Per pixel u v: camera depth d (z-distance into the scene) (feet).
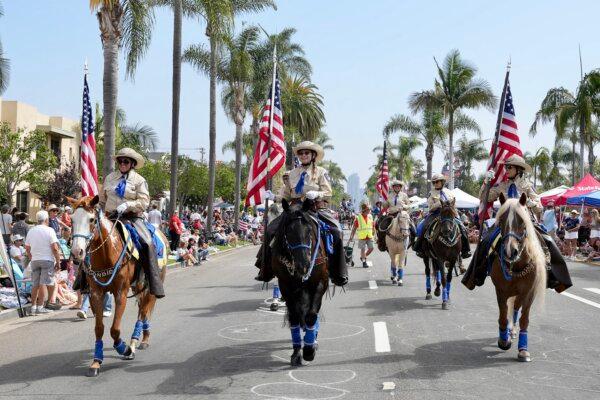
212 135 116.47
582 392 21.62
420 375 23.93
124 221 27.43
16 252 48.44
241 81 133.80
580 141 128.16
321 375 24.18
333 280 27.86
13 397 21.72
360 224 70.79
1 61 96.89
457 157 266.98
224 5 94.73
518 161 30.83
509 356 26.94
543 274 26.27
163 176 200.44
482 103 159.33
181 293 50.21
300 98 177.47
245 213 146.30
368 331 32.65
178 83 92.32
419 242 43.75
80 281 27.27
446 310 39.50
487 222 30.89
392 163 278.87
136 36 69.41
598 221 81.25
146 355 28.09
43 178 115.44
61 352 29.07
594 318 36.47
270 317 38.04
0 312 38.83
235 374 24.54
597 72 125.49
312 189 28.09
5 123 109.50
